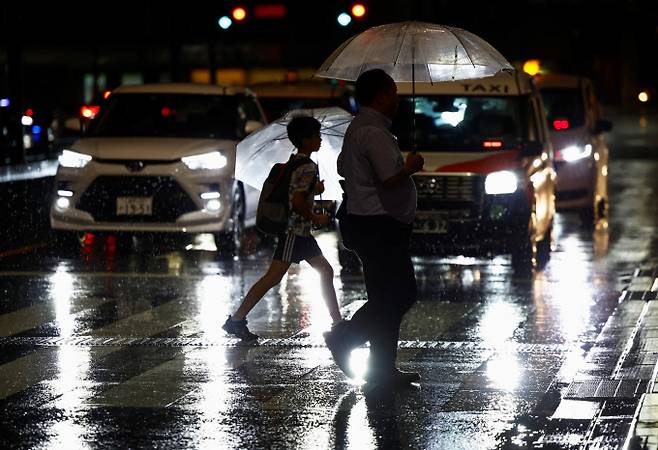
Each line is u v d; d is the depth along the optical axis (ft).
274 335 73.77
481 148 108.99
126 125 118.42
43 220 141.79
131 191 110.63
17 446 49.60
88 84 401.70
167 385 60.39
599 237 131.85
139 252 114.52
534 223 106.63
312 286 94.12
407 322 78.64
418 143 109.70
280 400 57.31
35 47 350.64
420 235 105.50
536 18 351.05
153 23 242.78
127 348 69.72
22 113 176.35
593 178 144.36
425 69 68.13
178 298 87.40
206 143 113.50
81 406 56.13
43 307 83.35
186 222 110.52
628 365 64.95
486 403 56.70
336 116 75.66
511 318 79.87
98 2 336.90
